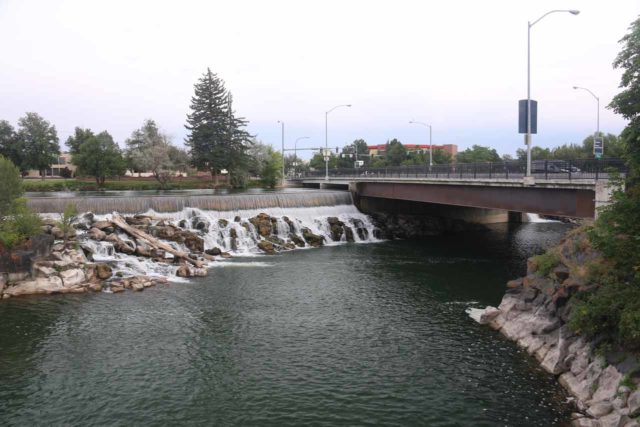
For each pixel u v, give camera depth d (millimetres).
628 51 20797
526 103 39062
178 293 35125
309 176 117000
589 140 101750
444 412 19234
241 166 108625
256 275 40938
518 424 18312
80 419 18797
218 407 19750
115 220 46906
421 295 35156
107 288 35812
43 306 31656
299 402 20109
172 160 113875
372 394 20719
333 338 26844
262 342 26297
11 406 19641
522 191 41375
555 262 26094
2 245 34344
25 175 127188
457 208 75438
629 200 20594
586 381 20047
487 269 44094
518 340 25797
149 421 18719
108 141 116375
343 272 42438
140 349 25219
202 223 52156
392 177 64250
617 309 19609
